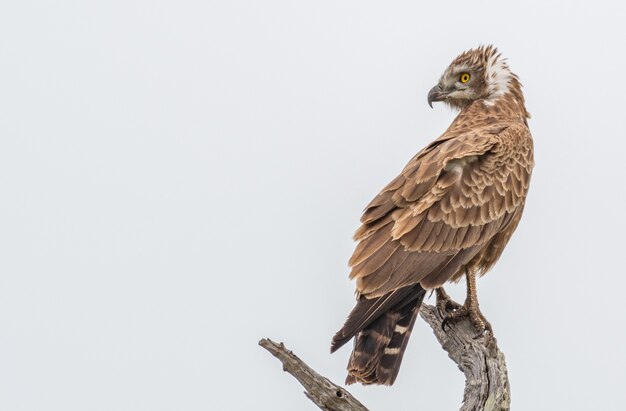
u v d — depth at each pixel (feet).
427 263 41.68
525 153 46.44
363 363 39.06
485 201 43.65
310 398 34.83
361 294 40.16
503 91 49.60
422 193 42.78
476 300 43.73
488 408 38.99
